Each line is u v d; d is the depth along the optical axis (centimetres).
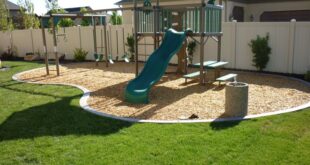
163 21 988
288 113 561
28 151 415
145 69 796
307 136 443
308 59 980
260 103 651
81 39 1648
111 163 372
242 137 442
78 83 928
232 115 561
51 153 405
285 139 432
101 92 792
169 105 654
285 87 814
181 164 365
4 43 2062
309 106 606
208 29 898
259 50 1043
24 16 2286
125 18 1850
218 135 452
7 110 627
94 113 588
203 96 729
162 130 481
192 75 859
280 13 1620
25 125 525
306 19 1543
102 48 1478
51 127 511
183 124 508
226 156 383
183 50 1032
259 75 1019
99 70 1214
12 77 1083
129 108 633
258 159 374
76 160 383
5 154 407
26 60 1745
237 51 1134
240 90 547
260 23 1057
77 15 1208
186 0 1558
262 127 486
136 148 413
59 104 665
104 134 471
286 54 1022
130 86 717
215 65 884
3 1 1928
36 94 780
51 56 1783
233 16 1598
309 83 852
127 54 1427
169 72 1077
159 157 385
